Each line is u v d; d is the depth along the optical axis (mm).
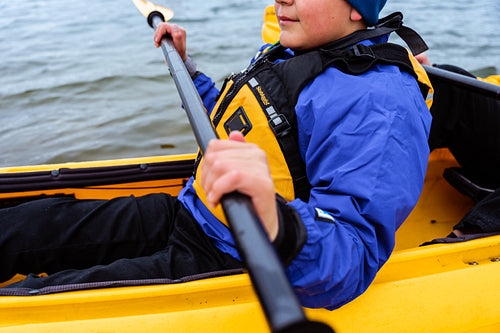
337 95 862
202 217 988
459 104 1520
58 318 866
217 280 909
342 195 774
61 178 1433
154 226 1077
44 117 3133
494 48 4789
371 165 776
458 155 1659
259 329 891
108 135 2900
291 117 912
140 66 4055
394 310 957
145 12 1718
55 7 6531
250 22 5613
